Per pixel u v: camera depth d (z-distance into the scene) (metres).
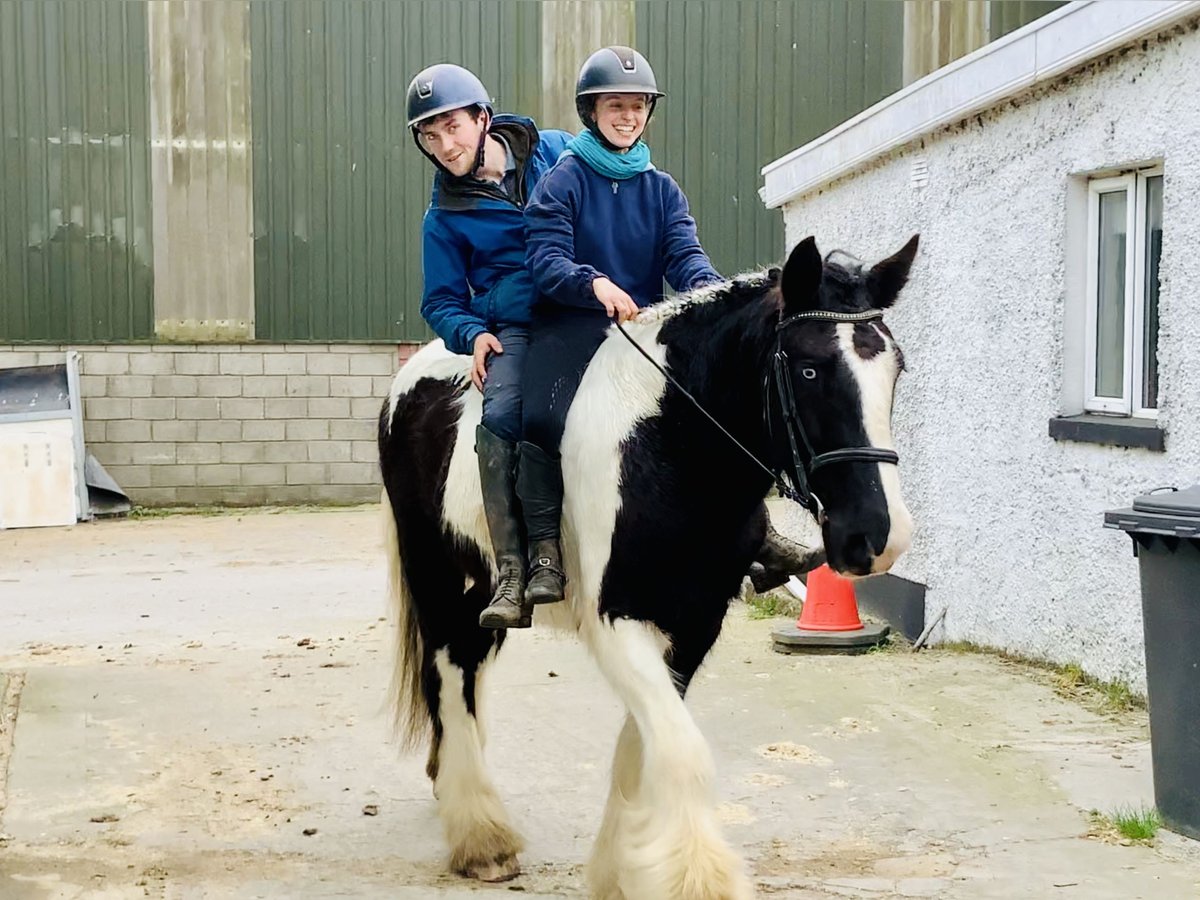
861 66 14.89
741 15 14.73
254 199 14.43
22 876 4.28
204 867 4.38
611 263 4.09
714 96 14.78
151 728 6.02
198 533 12.75
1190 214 5.52
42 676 7.02
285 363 14.53
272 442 14.57
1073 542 6.39
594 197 4.03
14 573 10.58
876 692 6.40
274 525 13.22
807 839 4.54
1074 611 6.41
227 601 9.27
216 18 14.23
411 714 4.88
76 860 4.43
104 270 14.24
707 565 3.75
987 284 7.02
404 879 4.29
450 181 4.34
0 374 14.07
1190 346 5.54
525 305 4.15
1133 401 6.19
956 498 7.37
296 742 5.79
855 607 7.51
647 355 3.76
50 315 14.19
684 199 4.25
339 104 14.47
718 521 3.72
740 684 6.62
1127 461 5.98
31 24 13.99
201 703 6.45
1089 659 6.31
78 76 14.09
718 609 3.85
